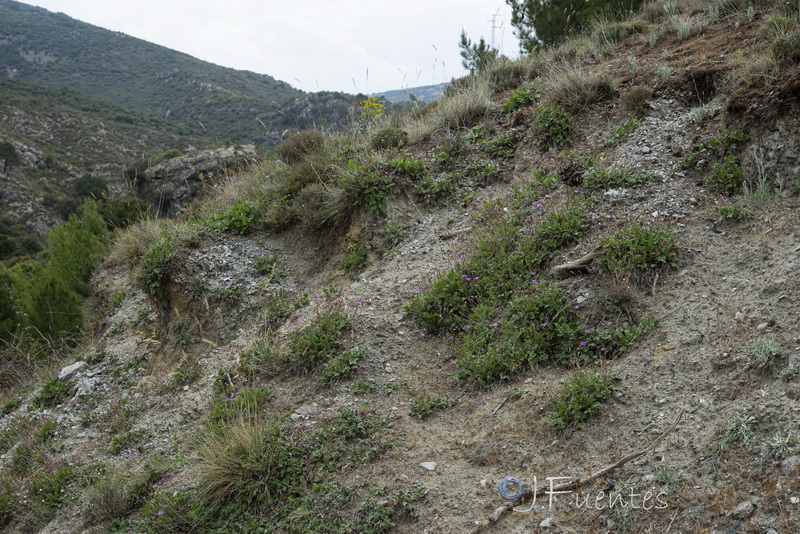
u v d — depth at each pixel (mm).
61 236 14570
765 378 3426
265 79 133375
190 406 5719
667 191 5555
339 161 8430
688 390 3676
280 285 7266
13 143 63688
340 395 4953
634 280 4715
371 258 7000
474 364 4801
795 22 6441
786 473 2863
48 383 7430
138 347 7613
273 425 4703
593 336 4508
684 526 2928
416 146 8664
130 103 123625
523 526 3348
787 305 3783
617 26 10117
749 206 4879
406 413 4641
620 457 3480
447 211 7215
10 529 5270
